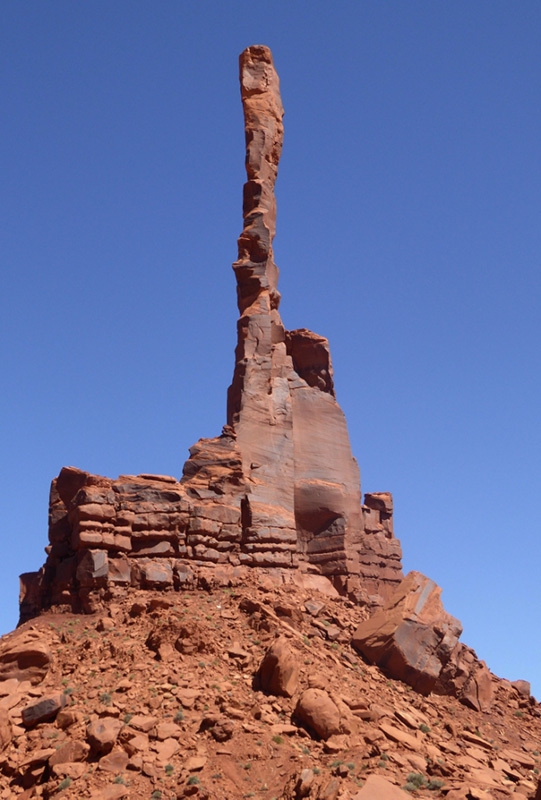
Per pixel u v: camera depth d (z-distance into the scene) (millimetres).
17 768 36719
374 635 47938
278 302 59406
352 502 56531
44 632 45188
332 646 47562
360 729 40188
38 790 35656
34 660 41781
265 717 39344
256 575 50938
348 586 54125
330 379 58969
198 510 50781
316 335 59625
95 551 48000
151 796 35031
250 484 53312
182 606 46688
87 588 47625
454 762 40625
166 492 50375
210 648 43219
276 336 58188
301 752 37875
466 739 43812
